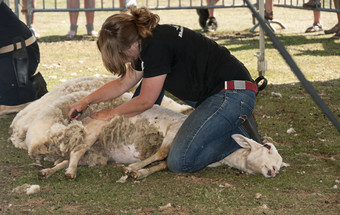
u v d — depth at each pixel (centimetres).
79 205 327
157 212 317
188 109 480
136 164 382
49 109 400
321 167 397
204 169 398
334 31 1009
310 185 362
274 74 720
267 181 370
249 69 740
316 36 1012
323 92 620
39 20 1316
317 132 484
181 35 367
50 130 382
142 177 375
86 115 416
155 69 359
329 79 685
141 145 393
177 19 1273
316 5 996
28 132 394
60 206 325
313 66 759
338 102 578
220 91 379
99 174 384
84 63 800
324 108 236
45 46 948
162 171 392
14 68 517
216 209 322
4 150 432
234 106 372
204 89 381
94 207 324
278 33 1058
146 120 393
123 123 386
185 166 374
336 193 347
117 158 405
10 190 351
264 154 367
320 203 331
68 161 388
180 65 370
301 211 319
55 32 1124
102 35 349
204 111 372
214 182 369
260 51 682
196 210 321
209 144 376
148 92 369
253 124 398
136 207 325
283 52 245
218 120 369
